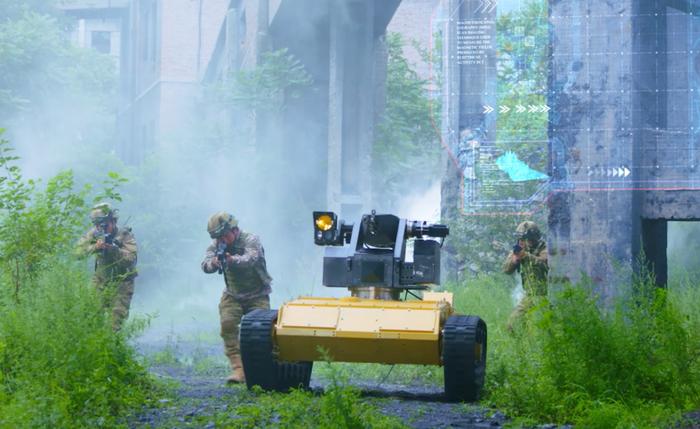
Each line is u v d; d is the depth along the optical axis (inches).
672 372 398.9
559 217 558.9
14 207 477.4
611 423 345.1
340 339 415.2
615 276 545.3
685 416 365.4
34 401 317.1
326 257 447.5
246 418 347.6
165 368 561.3
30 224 466.9
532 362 427.8
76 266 446.9
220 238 492.1
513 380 405.4
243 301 490.9
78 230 493.4
